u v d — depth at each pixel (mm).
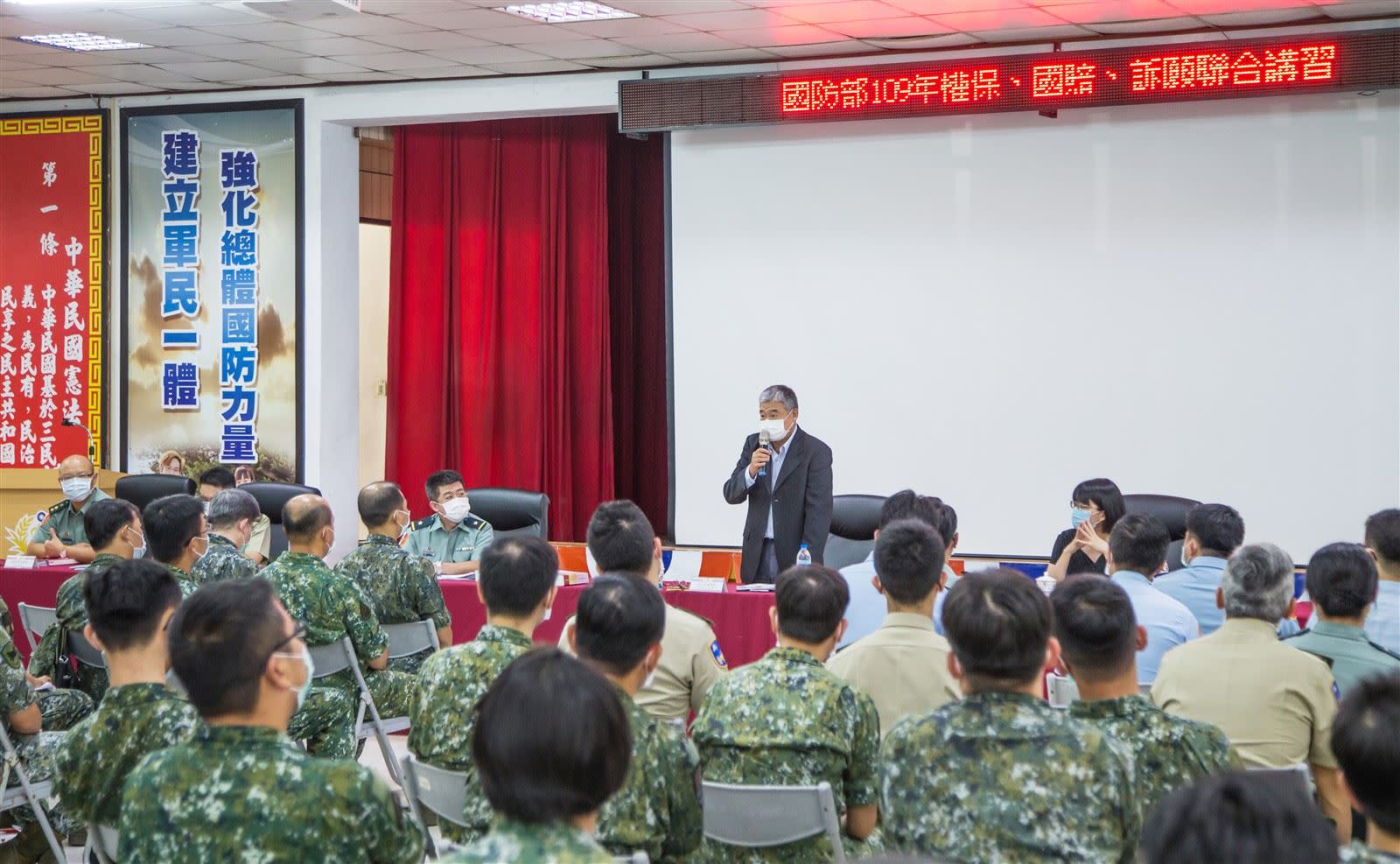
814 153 7684
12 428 9109
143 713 2633
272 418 8680
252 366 8711
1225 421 6988
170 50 7633
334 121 8594
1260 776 1373
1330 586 3227
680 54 7672
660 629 2482
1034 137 7258
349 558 4625
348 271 8836
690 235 7957
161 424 8875
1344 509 6797
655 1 6434
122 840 2025
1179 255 7023
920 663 2967
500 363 9180
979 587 2135
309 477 8641
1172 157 7016
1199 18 6715
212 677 1994
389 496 4641
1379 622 3604
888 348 7594
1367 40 6324
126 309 8914
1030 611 2098
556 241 9039
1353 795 1661
